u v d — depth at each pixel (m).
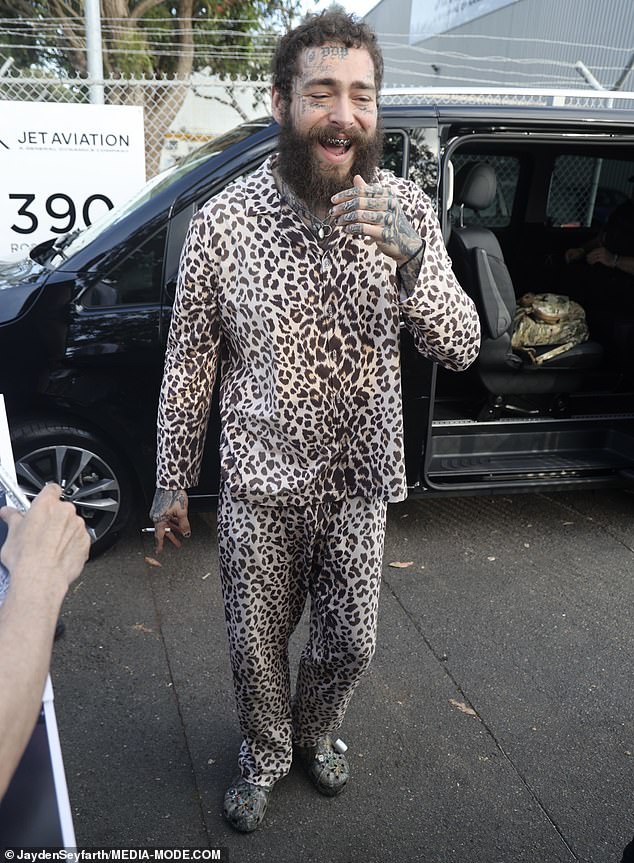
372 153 1.33
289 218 1.35
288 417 1.43
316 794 1.93
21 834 0.95
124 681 2.31
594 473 3.31
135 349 2.68
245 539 1.54
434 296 1.32
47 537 0.92
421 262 1.30
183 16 7.68
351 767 2.02
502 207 4.14
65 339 2.63
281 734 1.79
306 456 1.48
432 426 3.07
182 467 1.60
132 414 2.75
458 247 3.21
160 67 7.85
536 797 1.95
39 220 4.96
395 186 1.42
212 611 2.67
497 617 2.72
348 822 1.86
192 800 1.90
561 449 3.45
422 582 2.92
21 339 2.62
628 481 3.29
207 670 2.38
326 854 1.76
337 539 1.55
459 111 2.83
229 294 1.40
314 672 1.71
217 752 2.06
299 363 1.40
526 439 3.40
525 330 3.42
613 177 4.14
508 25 11.09
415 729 2.17
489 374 3.34
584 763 2.07
